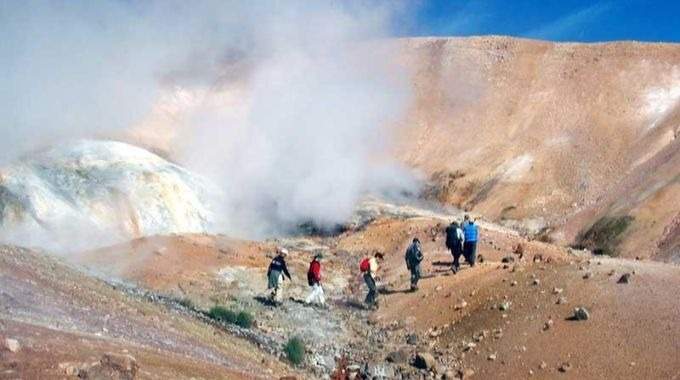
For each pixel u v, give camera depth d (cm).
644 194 5106
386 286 2527
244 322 2009
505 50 8319
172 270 2672
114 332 1320
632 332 1673
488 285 2167
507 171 6656
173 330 1548
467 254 2464
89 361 998
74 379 938
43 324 1203
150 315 1641
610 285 1922
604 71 7712
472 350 1820
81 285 1702
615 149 6681
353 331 2111
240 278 2697
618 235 4762
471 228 2464
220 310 2027
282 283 2523
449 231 2452
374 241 3866
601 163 6525
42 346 1033
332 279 2836
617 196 5431
